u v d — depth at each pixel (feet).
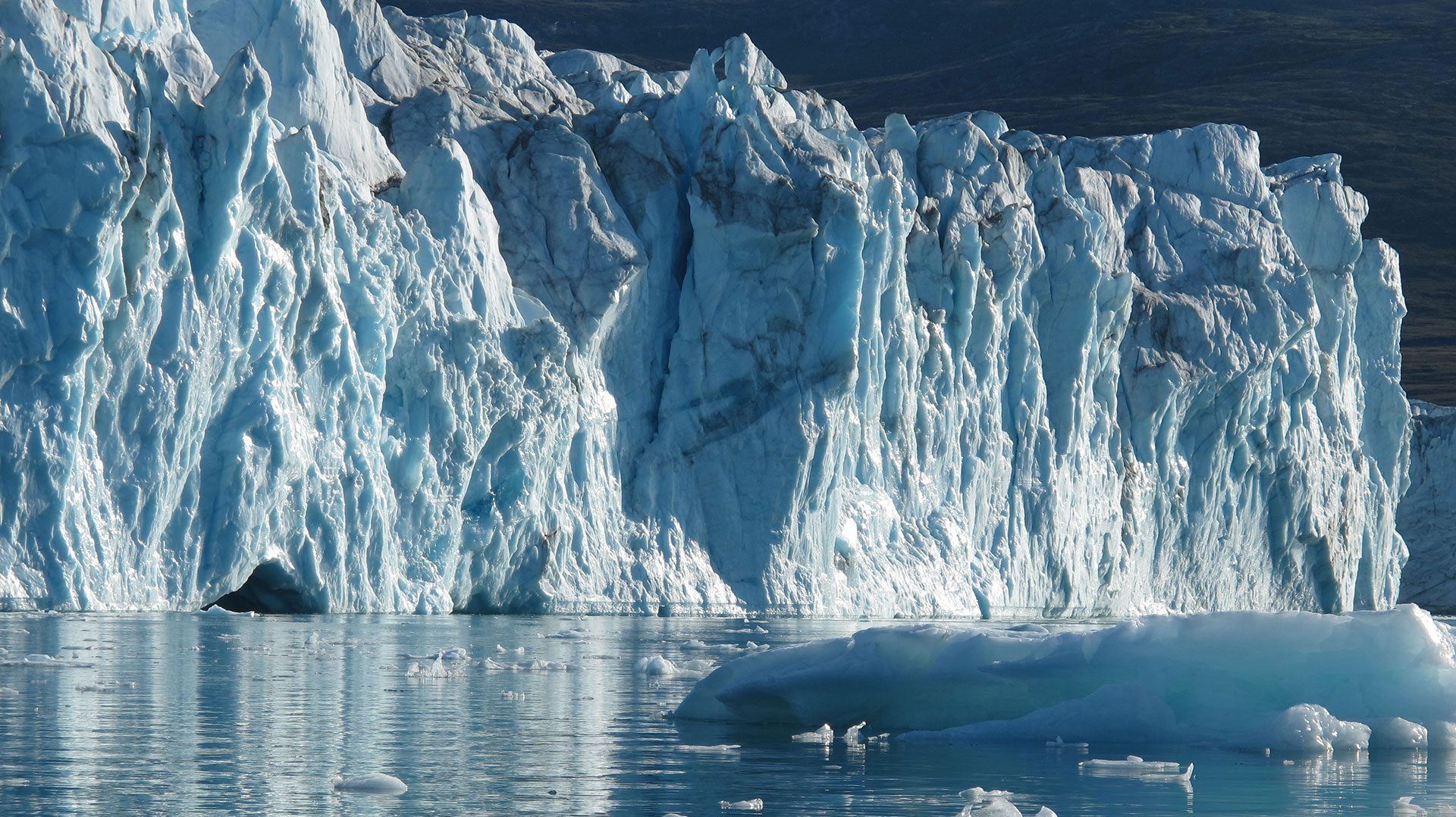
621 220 389.19
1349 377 550.77
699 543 390.01
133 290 263.49
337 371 304.09
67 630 215.92
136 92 271.69
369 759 102.53
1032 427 453.17
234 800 86.99
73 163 252.62
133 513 265.95
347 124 353.92
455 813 84.43
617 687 157.28
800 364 395.14
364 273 313.32
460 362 329.72
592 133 410.52
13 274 250.16
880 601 410.93
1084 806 89.10
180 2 327.06
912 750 110.22
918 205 443.32
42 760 99.60
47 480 252.01
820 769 100.73
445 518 326.44
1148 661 117.60
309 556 298.15
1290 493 516.32
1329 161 556.92
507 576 349.20
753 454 392.27
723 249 392.27
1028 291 458.91
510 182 383.45
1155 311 488.44
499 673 171.22
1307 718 110.22
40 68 253.65
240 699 135.33
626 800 89.40
